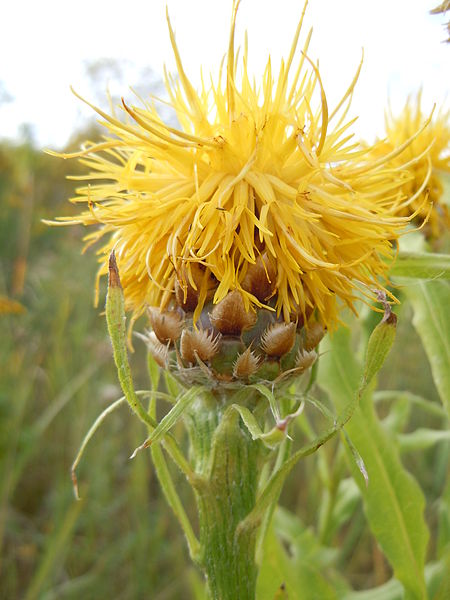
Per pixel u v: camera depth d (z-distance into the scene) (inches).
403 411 5.2
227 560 3.0
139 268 2.8
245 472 3.0
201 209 2.6
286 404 3.3
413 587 4.0
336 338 4.1
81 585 6.3
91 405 8.4
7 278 12.0
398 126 4.9
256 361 2.7
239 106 2.8
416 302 4.1
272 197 2.6
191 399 2.7
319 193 2.7
